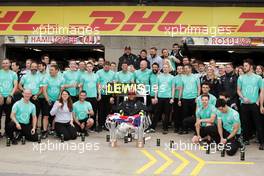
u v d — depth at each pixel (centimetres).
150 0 1403
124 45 1423
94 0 1423
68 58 1684
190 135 1091
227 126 910
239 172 745
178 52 1227
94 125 1135
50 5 1438
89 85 1115
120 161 815
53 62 1099
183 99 1098
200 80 1121
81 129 1059
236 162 819
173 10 1408
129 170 752
